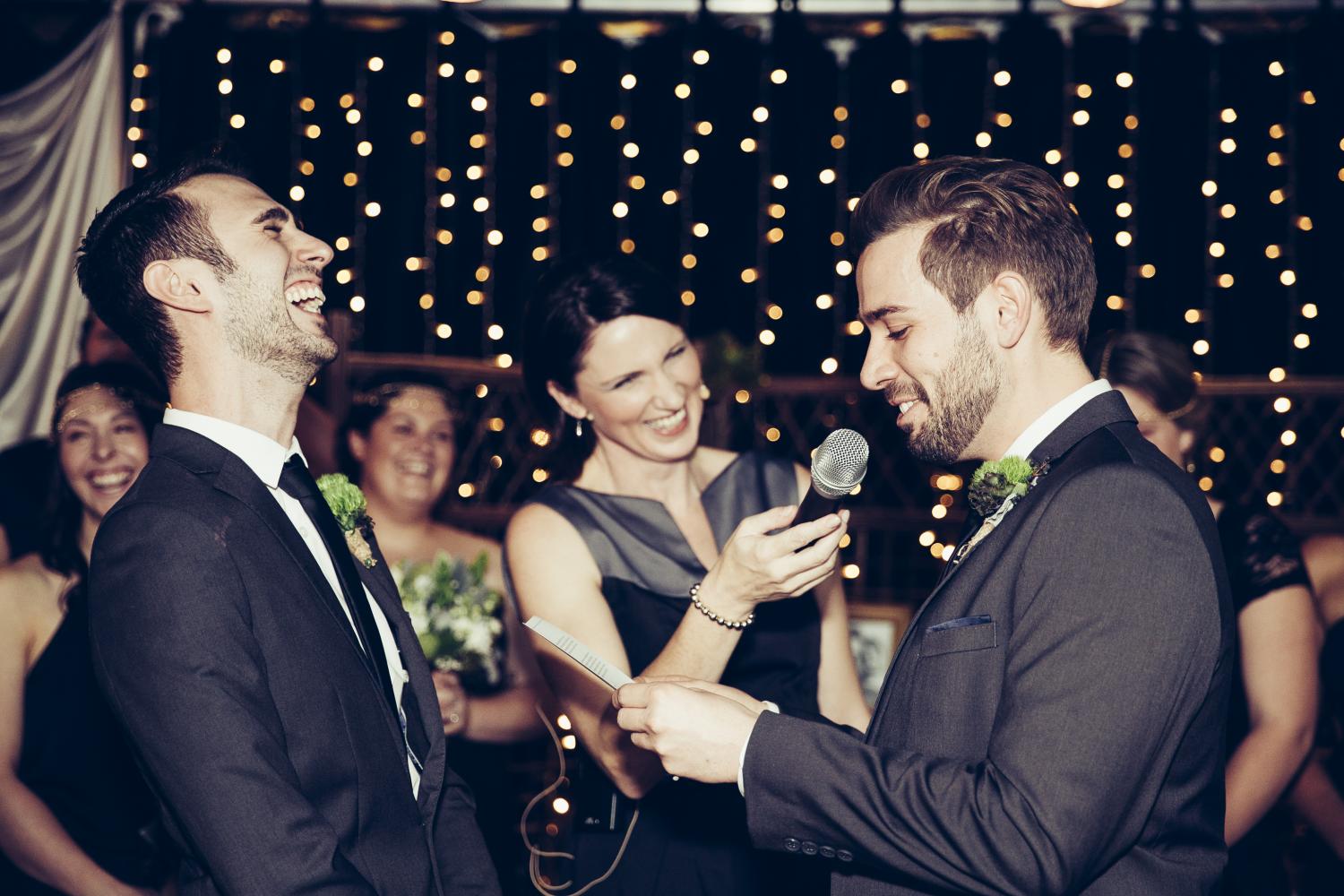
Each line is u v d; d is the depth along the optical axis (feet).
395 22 20.90
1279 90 22.21
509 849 10.85
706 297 23.54
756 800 4.97
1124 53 22.41
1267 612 8.31
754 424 19.40
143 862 9.07
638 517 7.61
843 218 23.32
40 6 17.61
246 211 5.80
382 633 6.14
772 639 7.52
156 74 20.79
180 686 4.97
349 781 5.35
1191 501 4.90
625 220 23.40
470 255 23.21
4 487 10.47
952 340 5.21
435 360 16.90
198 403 5.73
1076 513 4.76
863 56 23.00
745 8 19.97
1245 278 22.63
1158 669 4.52
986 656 4.91
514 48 23.02
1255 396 18.90
